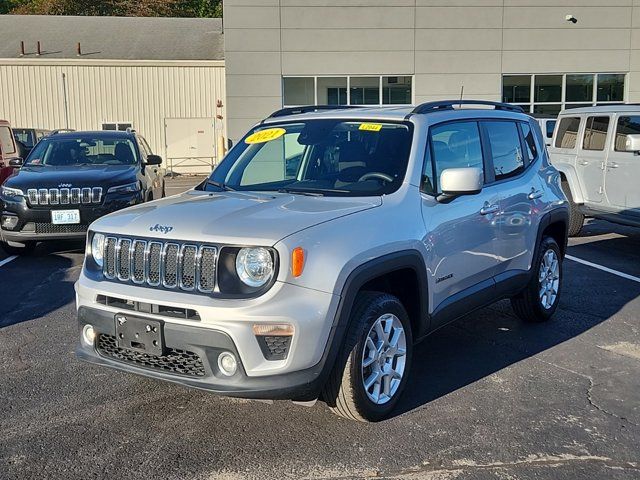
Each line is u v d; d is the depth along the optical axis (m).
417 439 3.77
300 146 4.79
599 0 20.69
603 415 4.10
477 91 20.77
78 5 46.06
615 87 21.23
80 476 3.37
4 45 29.23
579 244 10.24
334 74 20.34
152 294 3.54
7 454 3.60
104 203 8.72
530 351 5.30
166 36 31.08
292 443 3.72
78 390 4.49
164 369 3.61
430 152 4.46
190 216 3.71
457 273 4.57
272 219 3.58
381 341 3.91
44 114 27.39
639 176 9.08
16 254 9.34
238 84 20.16
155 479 3.34
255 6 19.91
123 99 27.55
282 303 3.32
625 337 5.64
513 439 3.78
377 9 20.20
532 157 5.87
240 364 3.35
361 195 4.17
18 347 5.40
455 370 4.88
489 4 20.45
